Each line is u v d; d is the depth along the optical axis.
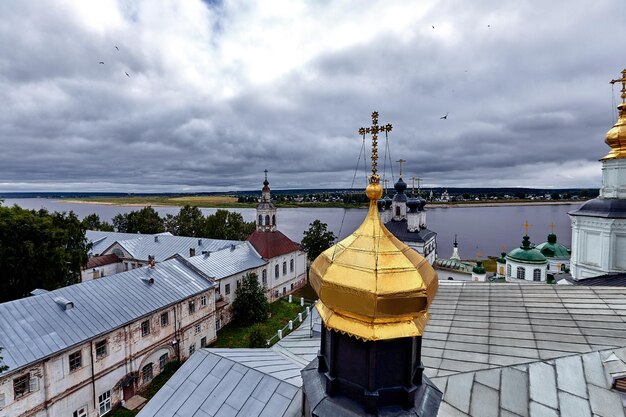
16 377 20.97
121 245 59.34
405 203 56.81
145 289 32.44
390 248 6.54
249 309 44.56
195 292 35.72
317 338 18.88
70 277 46.62
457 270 59.06
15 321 23.36
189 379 12.91
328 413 6.65
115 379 27.20
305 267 64.75
